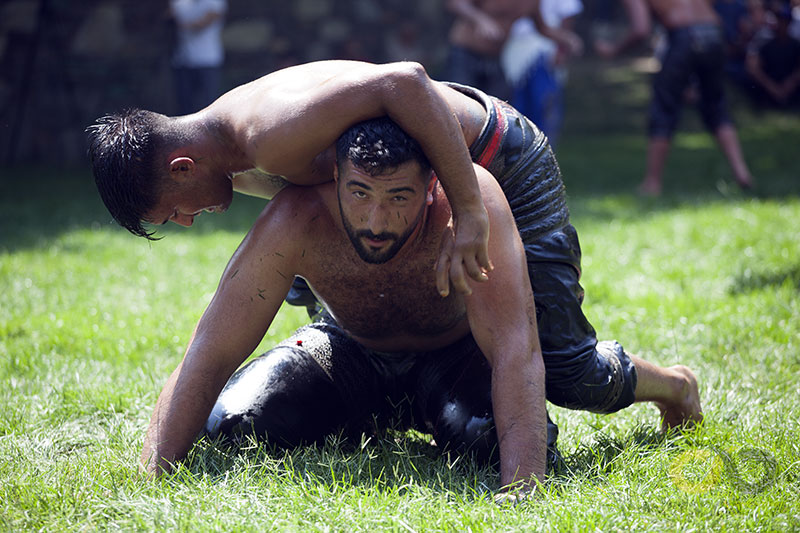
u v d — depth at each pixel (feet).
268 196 30.30
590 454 29.78
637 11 88.69
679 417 32.71
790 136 138.31
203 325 27.58
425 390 30.25
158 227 79.05
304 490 25.54
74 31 119.96
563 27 101.45
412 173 24.58
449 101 28.50
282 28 141.28
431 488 26.53
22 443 30.53
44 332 46.55
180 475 26.37
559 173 30.40
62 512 24.86
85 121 121.60
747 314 46.50
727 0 153.17
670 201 85.87
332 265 27.68
